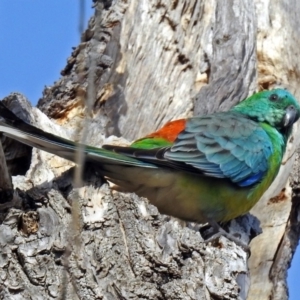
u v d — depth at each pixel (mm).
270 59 14664
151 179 11148
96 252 9633
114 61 14219
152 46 14375
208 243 11219
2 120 9711
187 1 14664
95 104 13875
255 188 12359
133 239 9781
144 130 13805
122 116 13805
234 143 12141
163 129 11914
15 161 12023
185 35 14602
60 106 13727
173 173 11352
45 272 9398
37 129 9867
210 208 11914
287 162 13961
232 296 9797
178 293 9492
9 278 9328
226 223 12633
